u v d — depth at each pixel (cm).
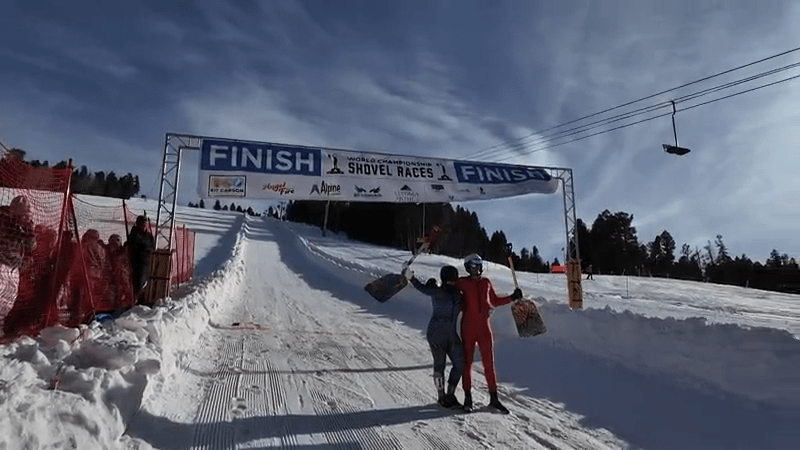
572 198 1322
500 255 6144
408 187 1191
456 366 523
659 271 6888
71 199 645
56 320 596
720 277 6369
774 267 6094
